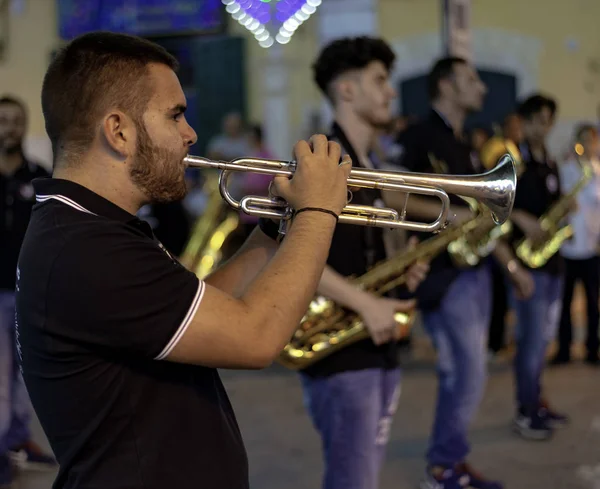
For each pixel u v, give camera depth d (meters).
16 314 1.44
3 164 3.78
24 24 9.62
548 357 5.91
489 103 9.29
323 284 2.40
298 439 4.21
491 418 4.54
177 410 1.43
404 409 4.72
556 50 9.22
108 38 1.48
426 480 3.51
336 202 1.54
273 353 1.41
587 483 3.59
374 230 2.59
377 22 9.03
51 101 1.47
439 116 3.40
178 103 1.51
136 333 1.35
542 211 4.26
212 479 1.45
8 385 3.70
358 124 2.62
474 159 3.47
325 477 2.50
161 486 1.39
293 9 9.02
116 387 1.38
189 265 5.79
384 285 2.64
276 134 9.27
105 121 1.45
